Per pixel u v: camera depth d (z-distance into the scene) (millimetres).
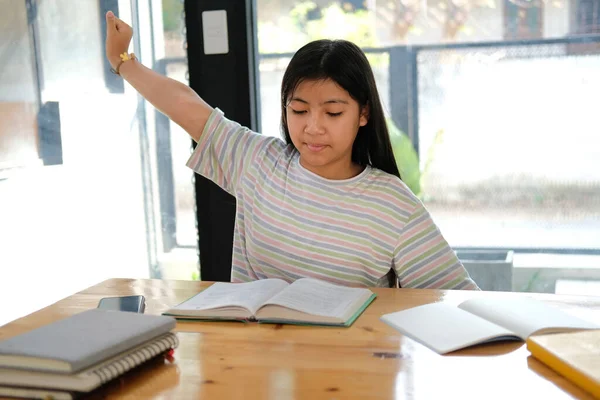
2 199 2258
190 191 2184
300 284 1187
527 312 1034
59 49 2148
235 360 906
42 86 2178
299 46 2000
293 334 1006
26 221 2270
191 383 835
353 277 1400
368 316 1087
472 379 830
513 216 2076
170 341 918
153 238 2240
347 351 929
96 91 2160
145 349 873
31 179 2242
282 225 1434
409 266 1392
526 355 909
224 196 2025
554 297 1179
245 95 1946
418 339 965
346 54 1353
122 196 2229
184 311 1090
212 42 1923
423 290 1247
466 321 1004
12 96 2195
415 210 1404
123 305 1116
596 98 1932
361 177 1438
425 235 1393
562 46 1916
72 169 2223
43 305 2303
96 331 873
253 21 1972
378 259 1393
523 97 1974
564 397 779
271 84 2023
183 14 2004
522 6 1913
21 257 2285
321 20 1989
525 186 2041
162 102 1545
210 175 1582
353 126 1378
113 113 2168
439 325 1005
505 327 1002
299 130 1364
